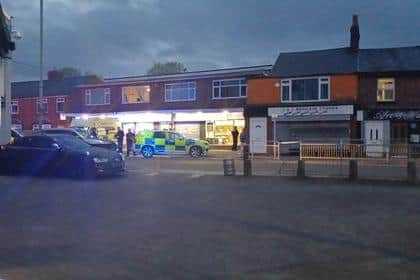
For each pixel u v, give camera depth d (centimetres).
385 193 1205
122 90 4344
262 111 3350
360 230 789
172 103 4056
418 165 1833
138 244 706
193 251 668
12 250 679
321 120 3186
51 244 710
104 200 1102
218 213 938
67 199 1120
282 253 655
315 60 3412
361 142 2494
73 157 1546
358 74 3150
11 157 1648
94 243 714
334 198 1123
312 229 797
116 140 3291
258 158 2197
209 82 3881
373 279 547
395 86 3102
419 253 653
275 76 3344
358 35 3397
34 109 5266
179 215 920
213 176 1593
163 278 558
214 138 3862
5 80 1892
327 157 2075
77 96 4628
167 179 1511
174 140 2881
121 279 556
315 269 584
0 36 1716
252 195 1171
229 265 603
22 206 1028
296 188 1300
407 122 3045
